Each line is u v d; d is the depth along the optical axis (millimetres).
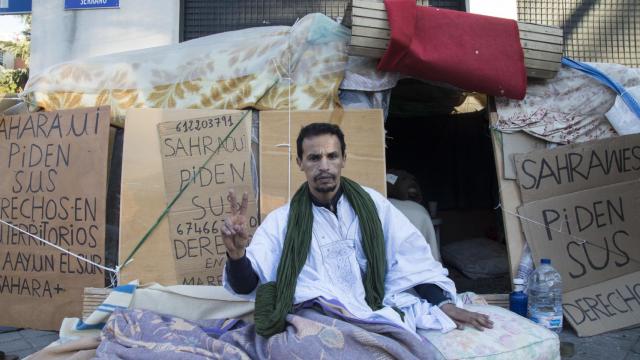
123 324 2305
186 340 2188
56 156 3395
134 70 3617
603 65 3592
